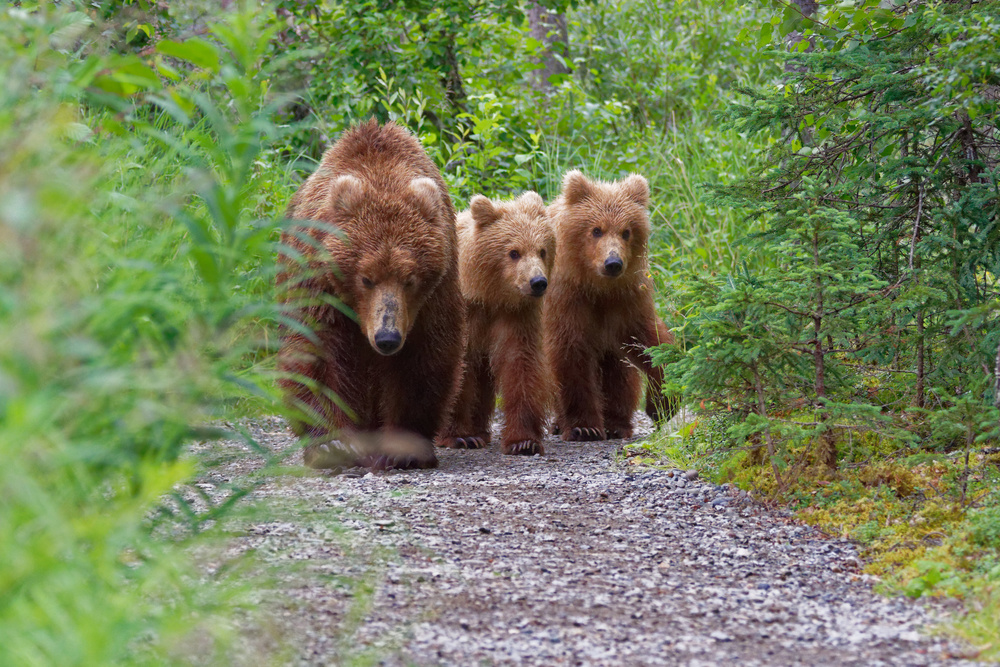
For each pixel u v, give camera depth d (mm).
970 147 11188
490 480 11078
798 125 12344
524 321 13688
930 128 11344
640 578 7469
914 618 6516
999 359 8758
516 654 5754
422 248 10883
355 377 11594
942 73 9305
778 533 8797
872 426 9594
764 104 11938
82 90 6465
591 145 25328
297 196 12383
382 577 7090
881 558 7836
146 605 5426
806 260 10531
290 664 5383
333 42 21875
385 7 21859
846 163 12180
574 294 14812
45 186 4457
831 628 6348
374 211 10836
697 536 8742
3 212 4000
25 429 3943
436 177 12117
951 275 10758
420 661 5555
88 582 4613
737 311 10023
